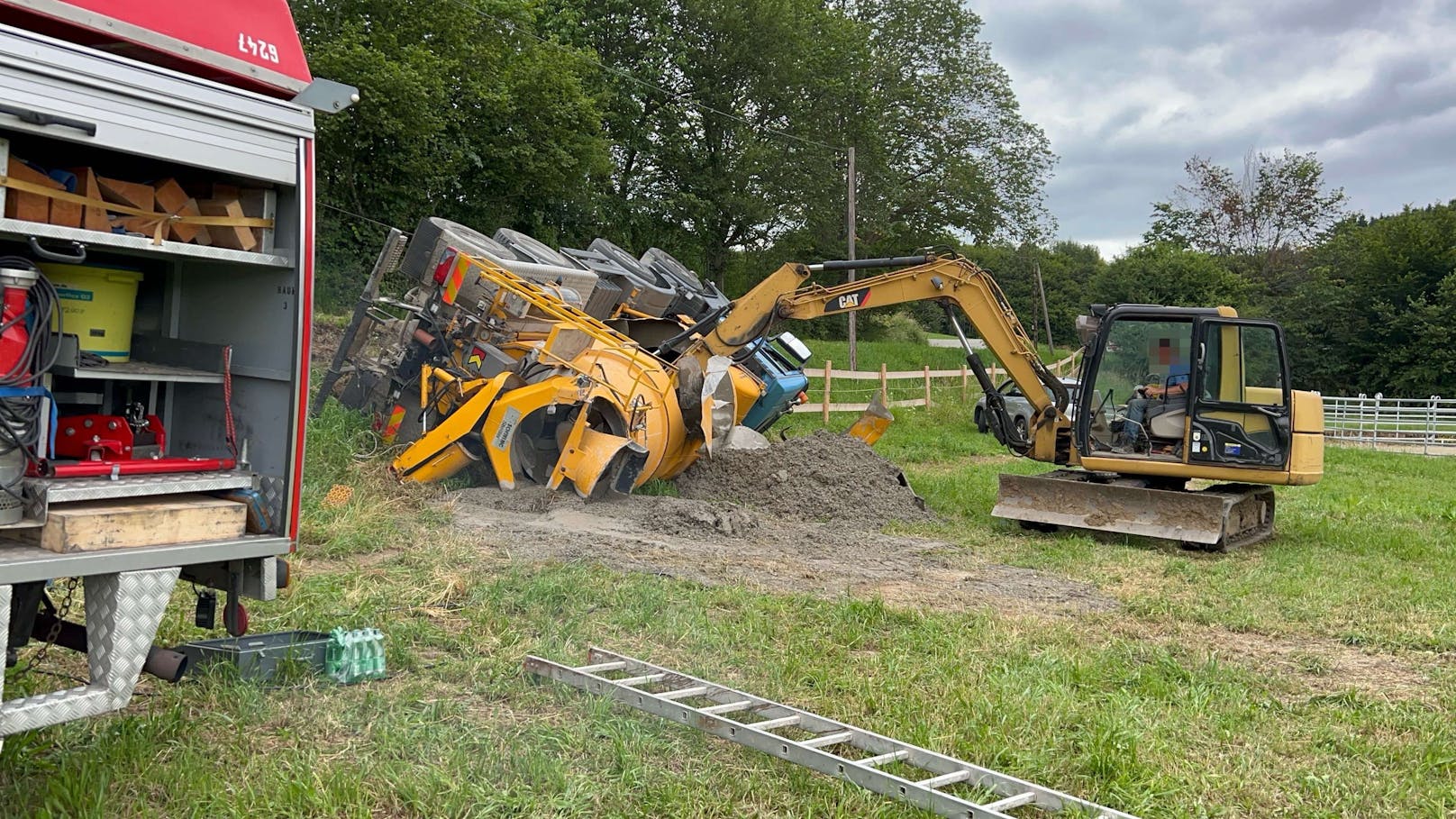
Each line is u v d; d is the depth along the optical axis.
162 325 5.16
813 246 47.72
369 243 29.45
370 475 10.74
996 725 5.45
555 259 13.57
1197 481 15.40
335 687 5.56
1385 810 4.77
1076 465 13.13
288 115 4.51
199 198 4.67
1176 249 63.94
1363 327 52.03
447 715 5.30
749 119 46.09
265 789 4.30
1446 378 49.56
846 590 8.48
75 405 4.89
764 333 13.56
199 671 5.34
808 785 4.64
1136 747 5.23
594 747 4.96
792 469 12.99
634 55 42.22
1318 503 15.91
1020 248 64.19
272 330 4.75
